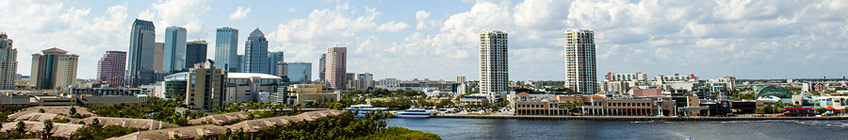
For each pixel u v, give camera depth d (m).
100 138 195.62
